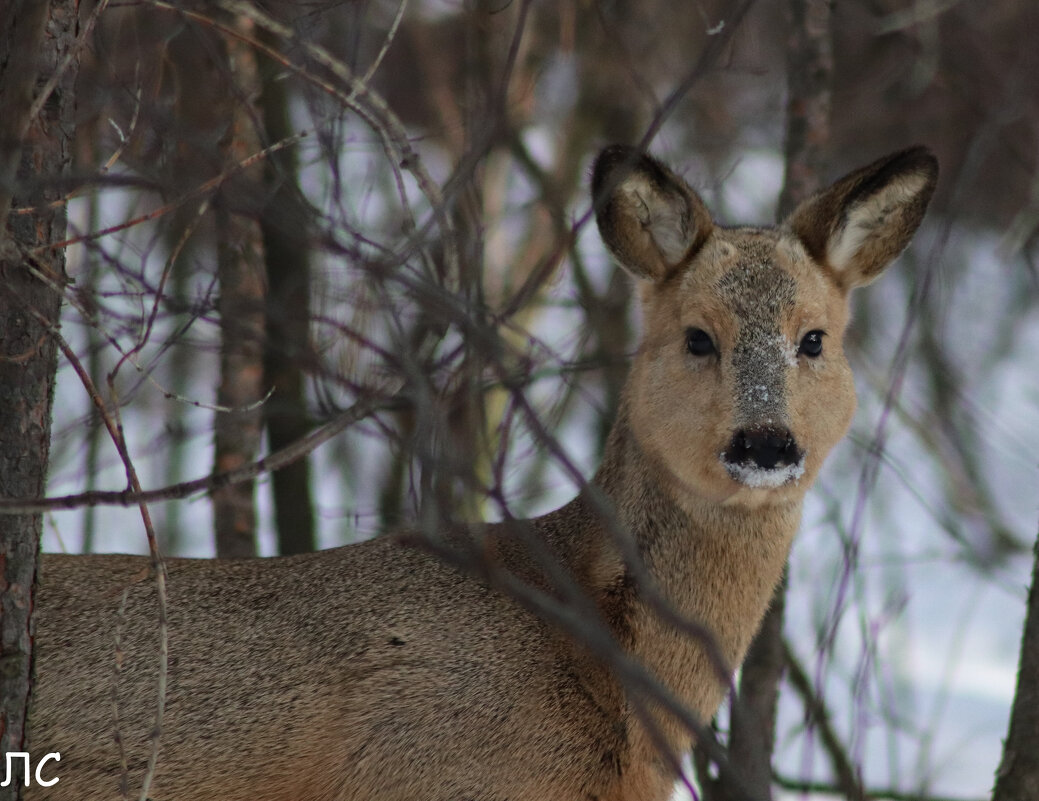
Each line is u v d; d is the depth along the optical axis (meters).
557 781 8.56
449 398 8.11
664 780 8.77
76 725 8.77
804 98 12.23
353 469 15.13
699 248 9.34
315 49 8.08
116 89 8.59
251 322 10.91
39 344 7.45
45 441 7.57
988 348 21.61
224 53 11.15
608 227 9.34
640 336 9.62
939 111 19.00
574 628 6.07
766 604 9.23
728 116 18.17
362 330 9.59
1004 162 18.52
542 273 7.85
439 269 9.07
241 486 12.27
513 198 17.69
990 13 18.19
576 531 9.30
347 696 8.73
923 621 16.94
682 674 8.88
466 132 12.02
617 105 17.02
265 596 9.09
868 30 15.67
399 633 8.81
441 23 18.59
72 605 9.09
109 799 8.73
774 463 8.55
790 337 8.92
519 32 7.69
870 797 11.66
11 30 6.93
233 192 7.69
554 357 9.10
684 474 8.91
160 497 6.77
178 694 8.80
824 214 9.45
